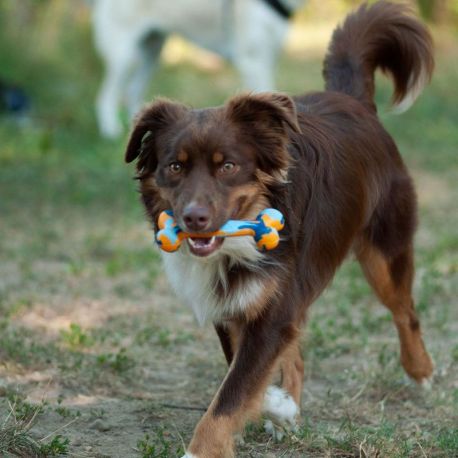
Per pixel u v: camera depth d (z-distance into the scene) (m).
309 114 8.95
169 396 9.84
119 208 20.08
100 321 12.65
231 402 7.73
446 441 8.29
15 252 16.22
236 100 8.01
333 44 10.36
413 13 10.58
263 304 7.93
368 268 9.68
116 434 8.61
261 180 8.06
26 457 7.76
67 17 34.38
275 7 25.00
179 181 7.96
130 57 26.55
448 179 22.88
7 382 9.73
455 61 37.62
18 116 28.19
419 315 12.73
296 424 8.68
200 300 8.27
